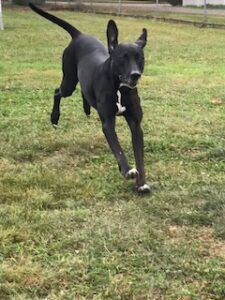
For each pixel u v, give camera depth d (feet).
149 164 7.72
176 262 5.01
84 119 10.06
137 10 42.80
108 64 6.68
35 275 4.76
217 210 6.10
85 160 7.86
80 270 4.86
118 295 4.50
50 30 28.84
